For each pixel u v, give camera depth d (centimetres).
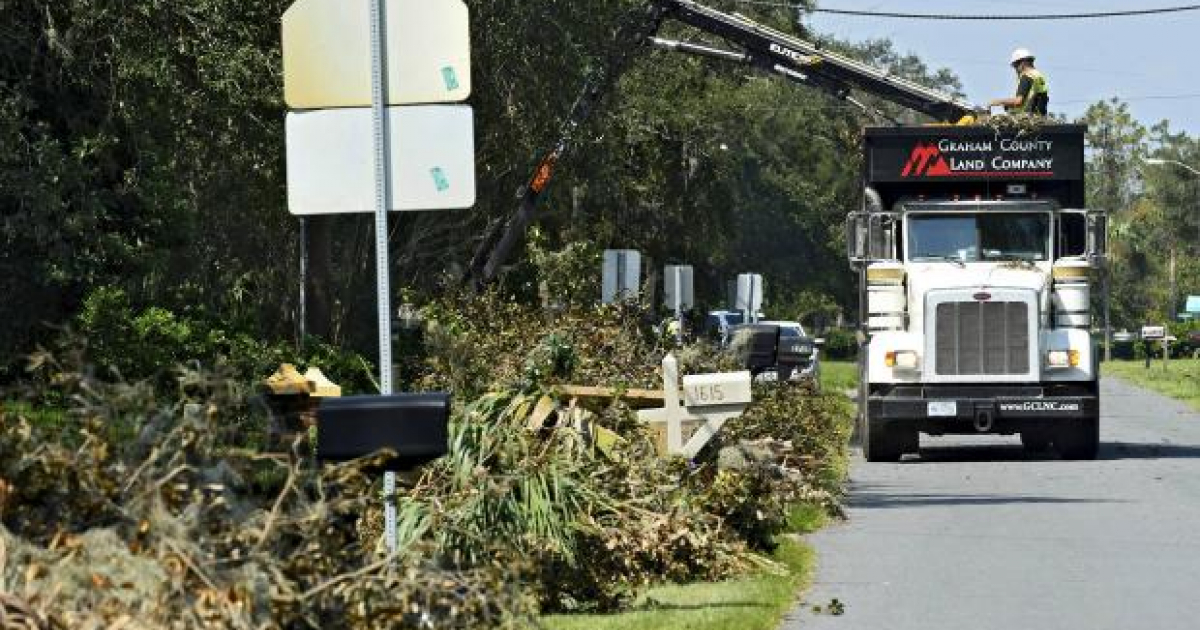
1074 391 6794
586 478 3262
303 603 1811
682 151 15525
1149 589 3297
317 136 2541
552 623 2814
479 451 3120
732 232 17738
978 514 4678
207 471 1869
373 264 9969
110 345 5847
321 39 2536
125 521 1789
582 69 8869
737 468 3725
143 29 7162
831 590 3291
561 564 2994
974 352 6775
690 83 14262
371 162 2530
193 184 8419
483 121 9125
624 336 5250
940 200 7012
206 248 8894
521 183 9300
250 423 2252
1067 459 6919
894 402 6769
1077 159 6956
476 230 10144
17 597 1650
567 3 8819
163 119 7394
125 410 1877
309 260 9519
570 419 3625
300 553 1877
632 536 3250
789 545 3838
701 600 3075
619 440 3616
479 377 4441
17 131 6469
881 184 7094
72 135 6950
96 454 1827
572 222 11981
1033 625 2888
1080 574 3503
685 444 3869
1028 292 6756
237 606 1697
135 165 7062
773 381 6019
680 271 8188
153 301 6731
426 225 9756
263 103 7725
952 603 3128
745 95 17312
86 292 6688
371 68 2523
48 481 1825
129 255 6694
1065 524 4431
